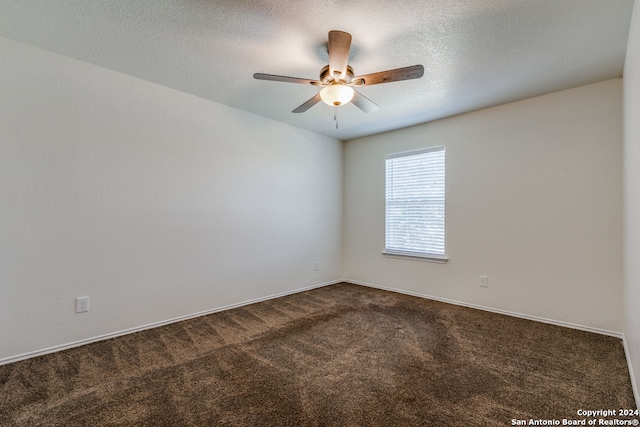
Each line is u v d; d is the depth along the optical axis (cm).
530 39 200
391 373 196
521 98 299
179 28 192
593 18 178
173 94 285
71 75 230
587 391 175
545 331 267
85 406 160
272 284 372
